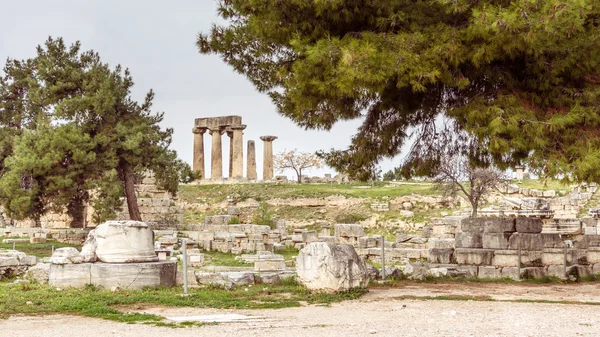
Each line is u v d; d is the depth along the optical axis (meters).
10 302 14.86
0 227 55.88
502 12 16.23
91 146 43.50
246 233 40.25
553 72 18.34
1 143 51.97
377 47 17.59
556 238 24.11
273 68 21.45
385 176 91.38
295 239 41.34
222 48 22.08
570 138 17.81
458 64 17.92
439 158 23.98
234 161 82.75
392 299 16.55
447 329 11.78
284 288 17.72
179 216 51.03
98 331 11.70
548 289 20.06
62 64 46.47
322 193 65.81
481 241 24.52
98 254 17.55
